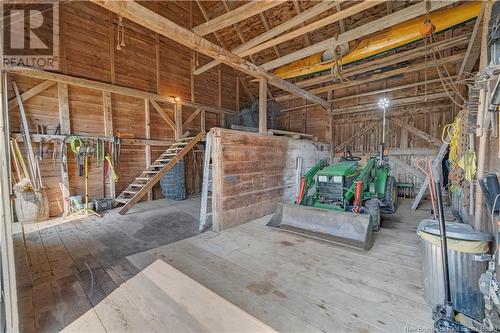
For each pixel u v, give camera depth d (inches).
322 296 80.1
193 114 298.4
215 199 150.6
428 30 122.2
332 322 67.5
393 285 86.3
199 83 307.0
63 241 135.1
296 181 228.8
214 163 150.6
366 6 112.7
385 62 200.7
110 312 73.1
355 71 217.0
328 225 134.5
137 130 244.5
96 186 214.2
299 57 173.0
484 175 80.3
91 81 205.3
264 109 194.2
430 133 235.3
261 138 184.4
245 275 94.9
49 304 77.5
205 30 132.2
